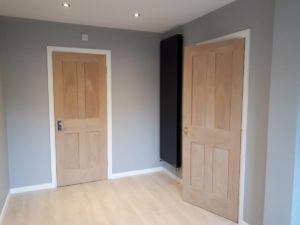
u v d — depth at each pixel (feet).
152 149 13.84
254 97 7.75
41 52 10.94
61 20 10.84
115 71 12.48
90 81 11.97
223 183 8.92
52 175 11.66
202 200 9.68
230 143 8.57
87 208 9.71
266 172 6.92
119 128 12.91
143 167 13.73
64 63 11.38
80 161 12.16
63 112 11.58
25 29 10.59
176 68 11.54
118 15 10.08
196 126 9.71
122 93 12.76
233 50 8.23
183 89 10.61
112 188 11.69
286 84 6.24
